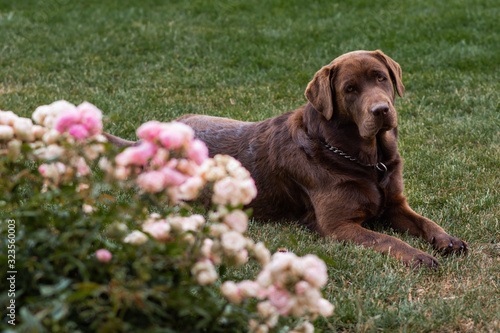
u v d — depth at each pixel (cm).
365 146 482
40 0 1600
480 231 477
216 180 259
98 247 275
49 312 220
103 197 299
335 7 1483
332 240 468
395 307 358
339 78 479
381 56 496
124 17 1423
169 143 239
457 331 331
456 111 830
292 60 1101
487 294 369
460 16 1294
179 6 1545
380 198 492
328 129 492
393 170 504
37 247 269
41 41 1220
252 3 1545
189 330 256
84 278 235
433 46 1131
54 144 260
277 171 523
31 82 979
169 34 1255
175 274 265
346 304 352
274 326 266
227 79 1007
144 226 276
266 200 538
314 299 229
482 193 552
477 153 657
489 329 326
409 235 491
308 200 510
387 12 1406
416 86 947
